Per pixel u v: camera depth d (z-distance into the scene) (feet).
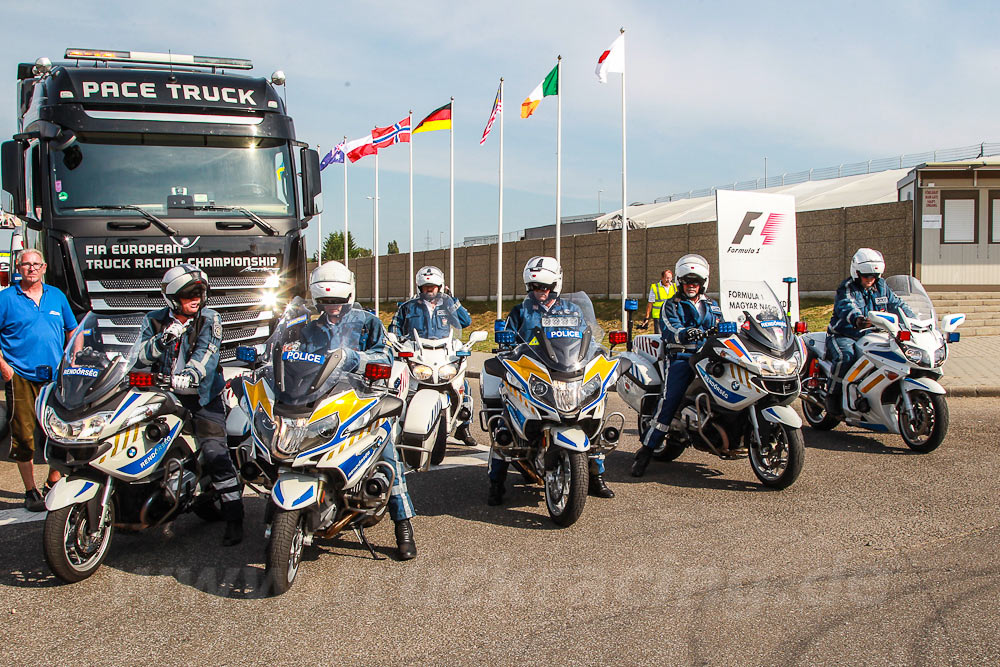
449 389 27.12
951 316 28.94
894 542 18.15
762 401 22.91
